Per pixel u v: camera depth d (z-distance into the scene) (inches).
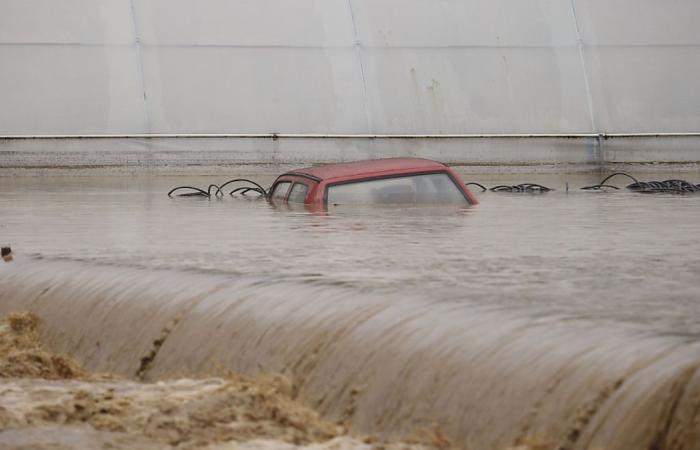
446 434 248.4
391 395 265.1
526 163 1705.2
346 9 1700.3
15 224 650.2
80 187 1262.3
